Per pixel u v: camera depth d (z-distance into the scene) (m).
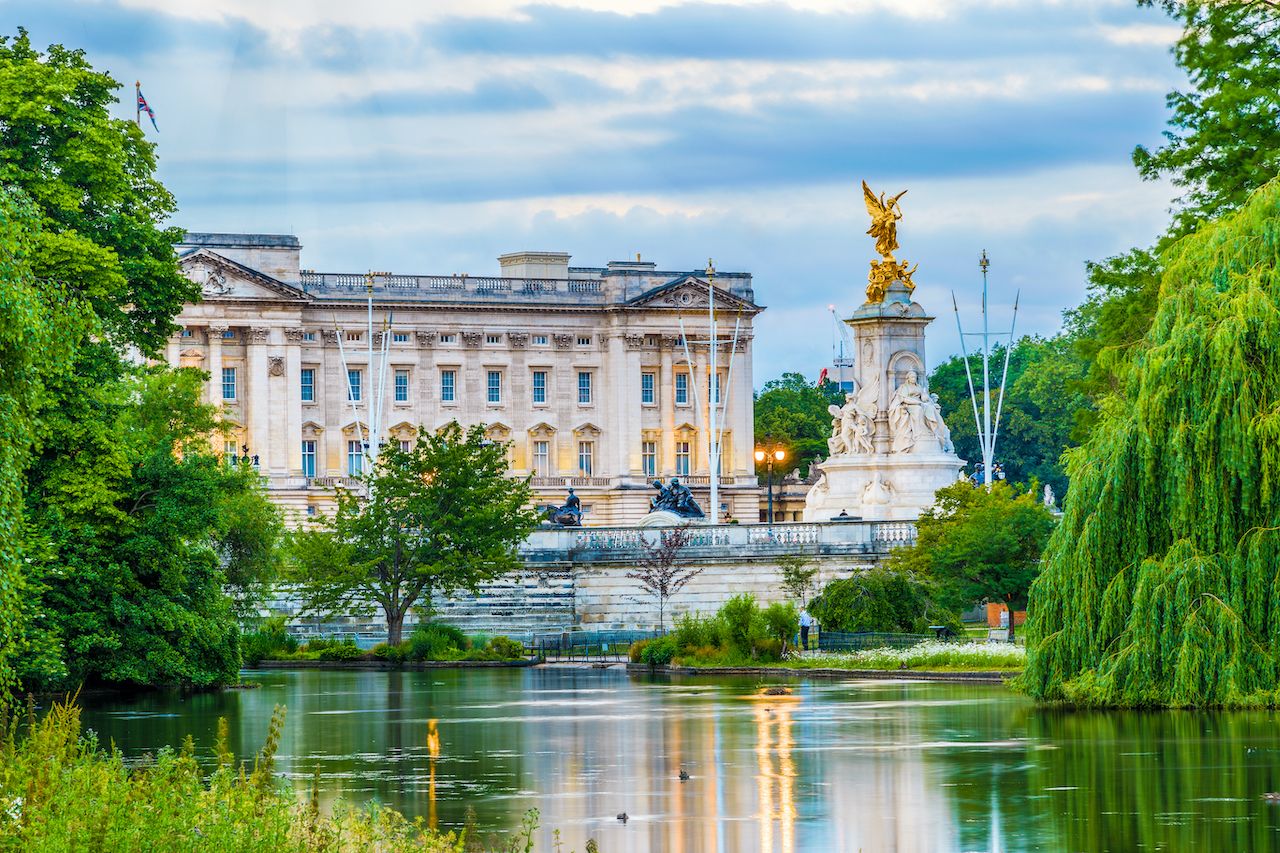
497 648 159.50
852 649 142.75
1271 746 77.50
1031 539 145.25
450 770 77.44
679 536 176.88
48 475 104.56
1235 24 115.19
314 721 97.94
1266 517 85.50
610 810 67.25
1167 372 87.38
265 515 157.50
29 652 95.06
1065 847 59.66
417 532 168.00
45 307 69.50
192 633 115.56
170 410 174.12
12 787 49.25
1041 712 91.69
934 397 178.50
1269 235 88.75
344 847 52.28
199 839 47.72
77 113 112.19
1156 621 86.50
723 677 130.25
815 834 62.38
